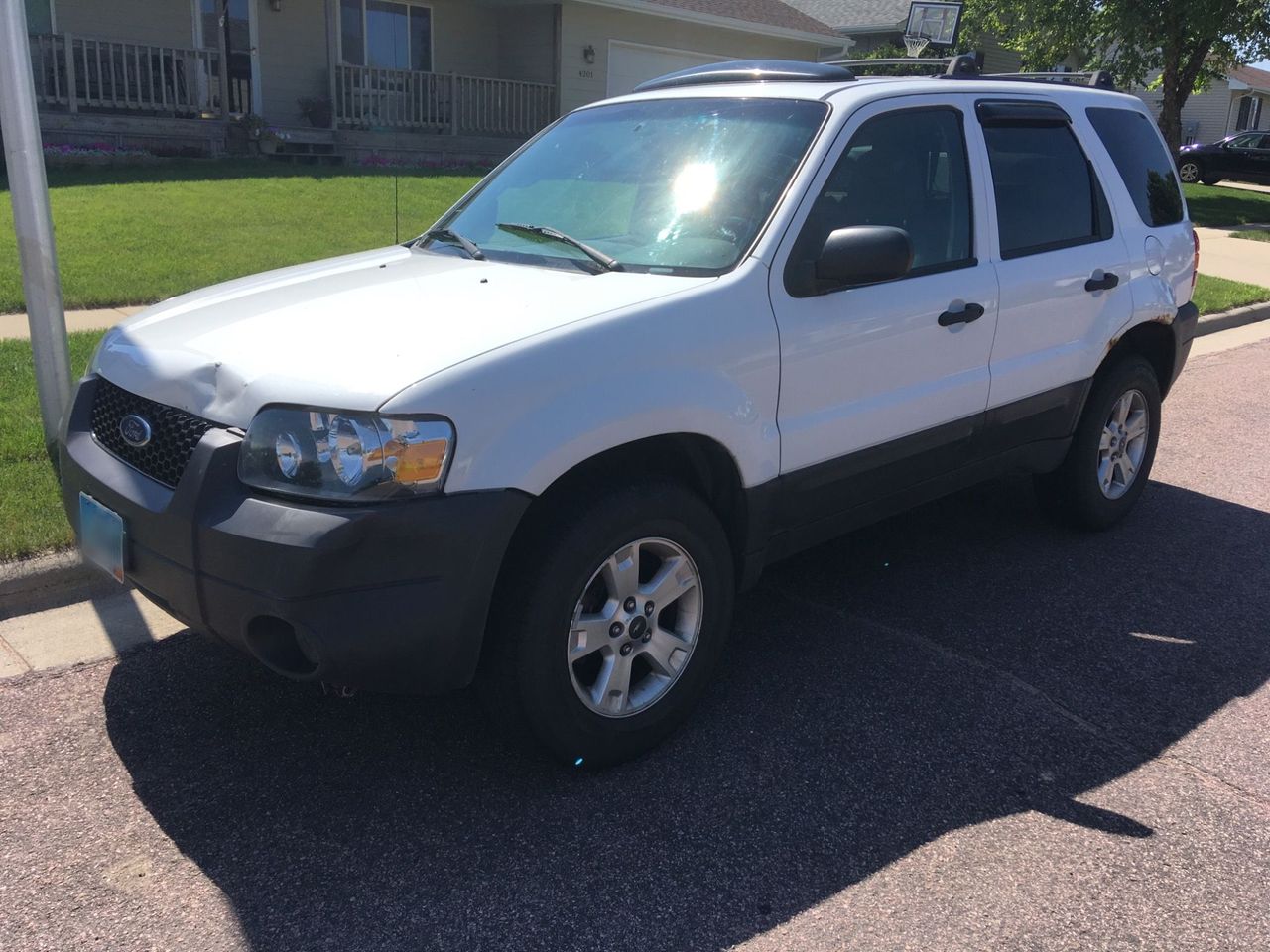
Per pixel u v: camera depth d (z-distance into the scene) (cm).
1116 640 416
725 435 325
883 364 375
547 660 296
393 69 1820
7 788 309
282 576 260
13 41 454
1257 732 354
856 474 378
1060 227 461
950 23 609
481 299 321
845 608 440
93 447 322
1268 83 4744
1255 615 441
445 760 329
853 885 278
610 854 288
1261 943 260
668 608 340
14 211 470
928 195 401
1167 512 567
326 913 264
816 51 2398
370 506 263
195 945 253
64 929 256
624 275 342
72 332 701
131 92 1645
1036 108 457
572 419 286
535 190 413
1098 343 473
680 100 416
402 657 273
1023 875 282
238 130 1672
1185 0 2066
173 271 885
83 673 372
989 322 414
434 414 267
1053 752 340
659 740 335
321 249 998
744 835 296
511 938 257
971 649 407
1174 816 309
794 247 345
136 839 289
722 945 256
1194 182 2964
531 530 296
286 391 274
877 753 337
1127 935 262
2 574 403
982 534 528
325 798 309
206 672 375
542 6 1942
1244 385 863
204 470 276
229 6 1709
